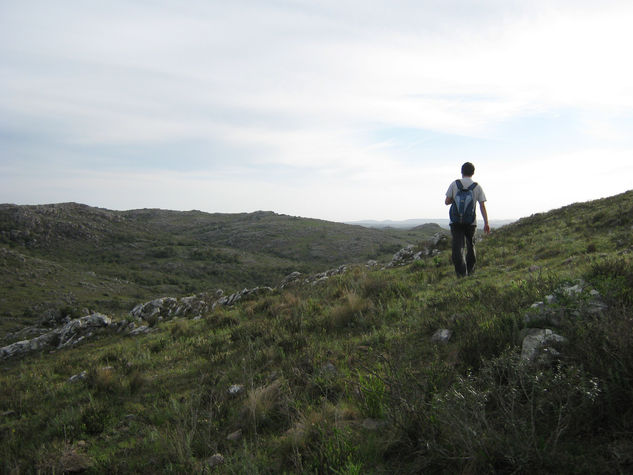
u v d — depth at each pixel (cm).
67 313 2572
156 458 312
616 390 219
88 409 440
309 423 295
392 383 289
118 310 7575
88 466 322
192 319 1287
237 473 262
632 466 180
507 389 251
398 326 505
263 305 989
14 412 520
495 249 1080
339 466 235
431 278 785
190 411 382
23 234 14462
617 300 328
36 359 1226
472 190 692
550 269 602
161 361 660
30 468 323
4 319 6375
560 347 286
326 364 429
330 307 722
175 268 12912
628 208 1078
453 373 318
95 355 890
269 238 19238
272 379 440
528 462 195
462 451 212
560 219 1425
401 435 250
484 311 420
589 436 209
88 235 16088
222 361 564
